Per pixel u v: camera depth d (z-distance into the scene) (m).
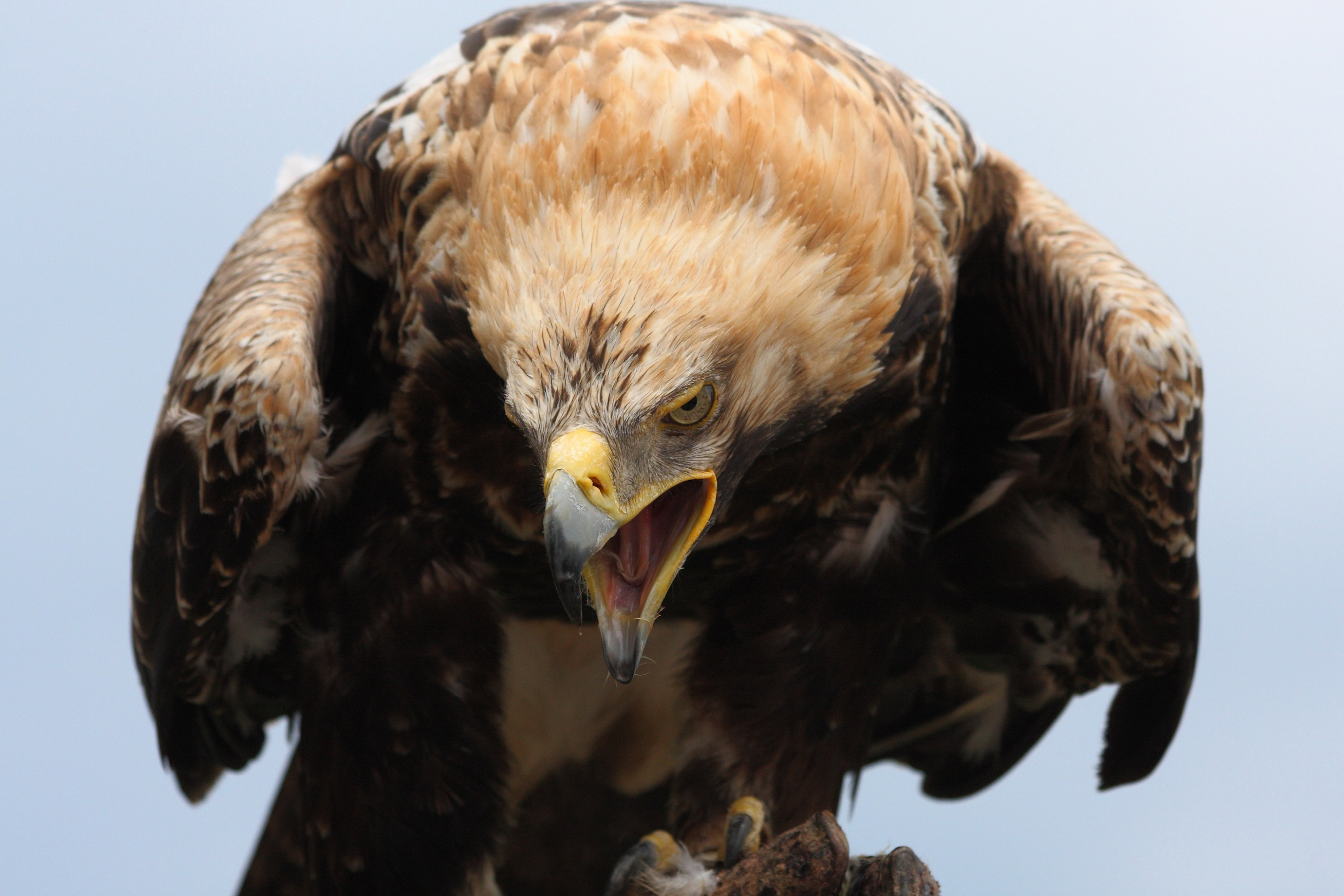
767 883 7.68
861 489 9.54
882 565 9.71
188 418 9.27
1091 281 9.79
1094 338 9.60
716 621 9.87
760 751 9.84
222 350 9.12
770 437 8.31
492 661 9.58
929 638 11.41
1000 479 10.41
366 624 9.52
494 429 8.88
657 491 7.67
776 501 9.28
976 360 10.57
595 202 7.79
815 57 8.79
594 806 10.51
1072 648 11.15
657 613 7.89
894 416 9.21
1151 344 9.41
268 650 10.25
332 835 9.77
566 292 7.64
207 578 9.37
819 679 9.83
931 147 9.23
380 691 9.53
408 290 8.83
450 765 9.57
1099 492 10.09
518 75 8.48
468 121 8.65
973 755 11.84
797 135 7.99
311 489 9.27
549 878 10.63
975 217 10.24
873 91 8.92
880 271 8.26
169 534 9.73
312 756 9.79
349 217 9.61
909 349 9.03
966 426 10.56
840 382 8.39
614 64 8.19
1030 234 10.24
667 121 7.87
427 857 9.68
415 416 9.09
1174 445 9.45
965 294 10.53
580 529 7.21
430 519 9.37
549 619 9.80
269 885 10.55
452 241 8.52
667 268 7.64
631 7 9.11
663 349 7.55
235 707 10.77
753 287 7.77
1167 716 10.94
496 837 9.71
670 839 9.73
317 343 9.33
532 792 10.45
